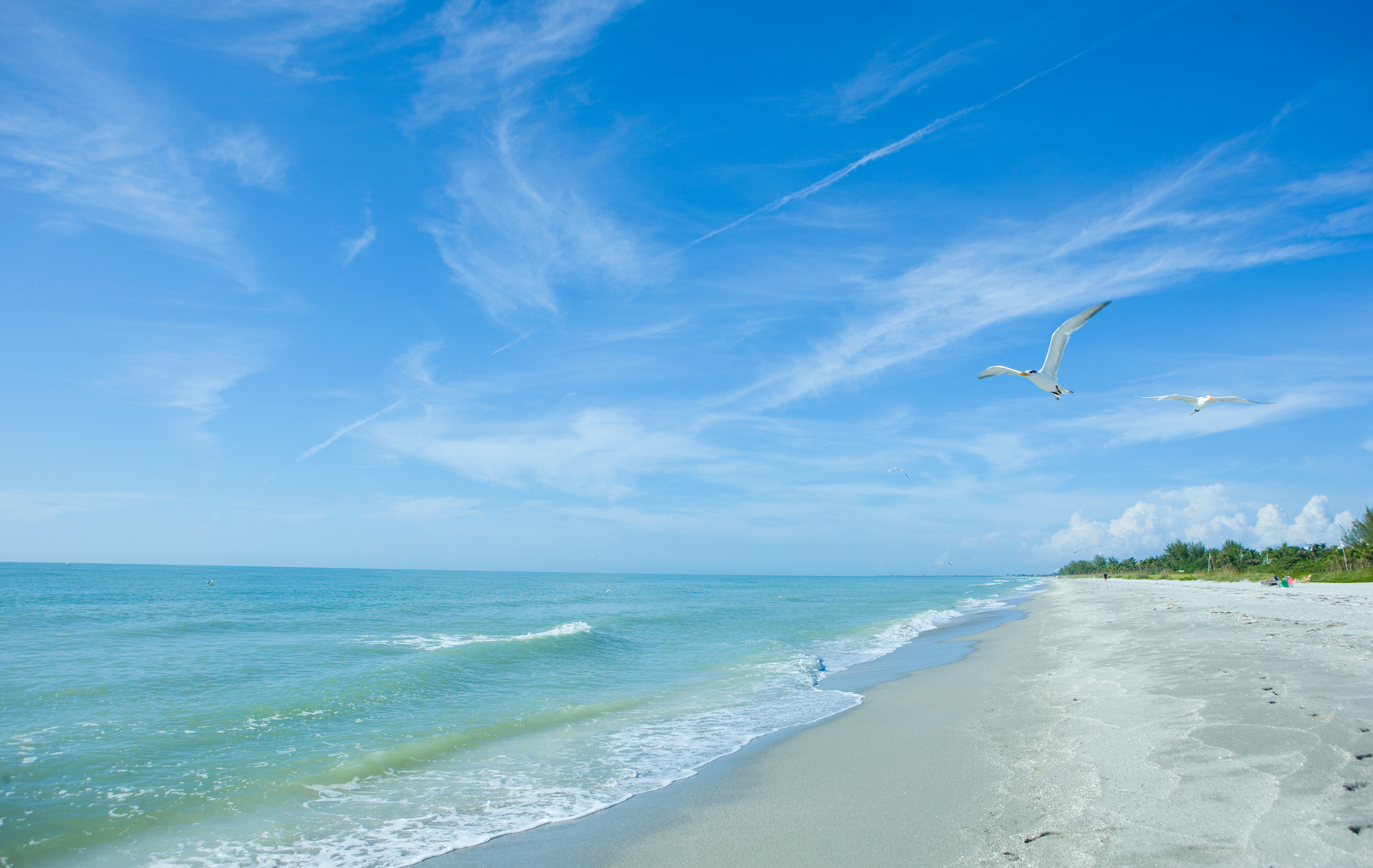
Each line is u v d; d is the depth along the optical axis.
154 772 10.41
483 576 182.00
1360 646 15.41
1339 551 60.03
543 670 19.91
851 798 8.60
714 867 6.81
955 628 34.75
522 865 7.17
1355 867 5.14
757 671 20.05
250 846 7.85
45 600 46.31
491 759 11.29
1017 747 10.16
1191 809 6.55
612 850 7.46
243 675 18.05
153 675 17.78
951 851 6.59
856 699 15.85
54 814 8.77
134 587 68.88
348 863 7.38
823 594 88.69
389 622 34.69
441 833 8.16
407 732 12.78
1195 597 42.91
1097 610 37.62
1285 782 6.84
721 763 10.86
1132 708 11.17
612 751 11.69
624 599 62.41
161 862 7.48
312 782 10.06
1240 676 12.29
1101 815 6.79
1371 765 6.96
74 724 12.95
